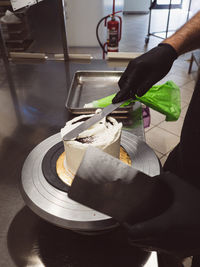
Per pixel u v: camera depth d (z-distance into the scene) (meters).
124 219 0.39
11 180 0.70
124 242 0.54
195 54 3.15
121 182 0.42
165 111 0.95
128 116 0.97
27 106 1.11
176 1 7.26
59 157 0.66
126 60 1.63
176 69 3.55
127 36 5.12
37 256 0.52
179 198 0.41
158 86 0.98
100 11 4.08
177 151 1.01
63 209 0.52
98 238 0.55
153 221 0.38
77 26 4.25
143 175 0.43
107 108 0.70
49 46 1.95
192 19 0.88
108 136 0.59
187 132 0.83
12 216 0.60
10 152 0.82
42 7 1.87
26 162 0.65
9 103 1.15
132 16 6.77
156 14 6.93
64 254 0.52
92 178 0.41
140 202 0.41
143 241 0.39
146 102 0.94
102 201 0.40
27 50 1.91
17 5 1.26
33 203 0.54
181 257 0.47
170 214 0.39
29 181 0.59
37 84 1.33
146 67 0.75
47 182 0.59
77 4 4.01
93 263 0.51
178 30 0.88
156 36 5.06
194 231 0.39
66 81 1.36
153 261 0.51
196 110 0.79
